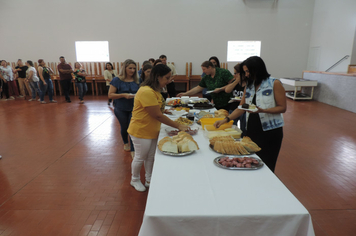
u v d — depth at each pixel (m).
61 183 2.70
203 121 2.27
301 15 9.34
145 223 1.06
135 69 3.07
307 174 2.88
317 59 9.12
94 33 9.63
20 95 9.53
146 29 9.60
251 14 9.37
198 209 1.08
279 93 1.89
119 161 3.30
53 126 5.07
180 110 2.86
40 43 9.69
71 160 3.33
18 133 4.58
